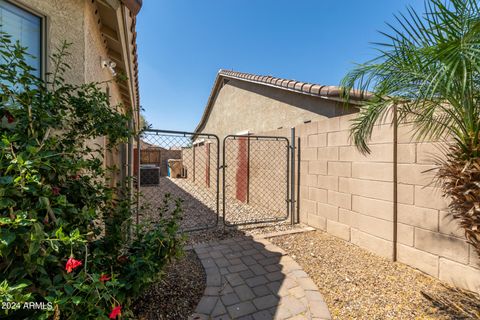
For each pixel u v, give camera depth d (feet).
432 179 8.20
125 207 6.95
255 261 9.63
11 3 5.83
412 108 7.04
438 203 8.06
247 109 26.32
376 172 10.12
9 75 4.64
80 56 7.61
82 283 3.63
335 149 12.31
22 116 4.54
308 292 7.52
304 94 17.38
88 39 8.18
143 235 6.31
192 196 25.27
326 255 10.19
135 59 13.80
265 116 23.04
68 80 7.19
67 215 4.70
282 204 16.61
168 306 6.69
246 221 15.07
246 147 21.39
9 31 5.80
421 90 5.45
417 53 5.30
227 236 12.57
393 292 7.48
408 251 9.03
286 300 7.13
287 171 15.35
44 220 3.88
